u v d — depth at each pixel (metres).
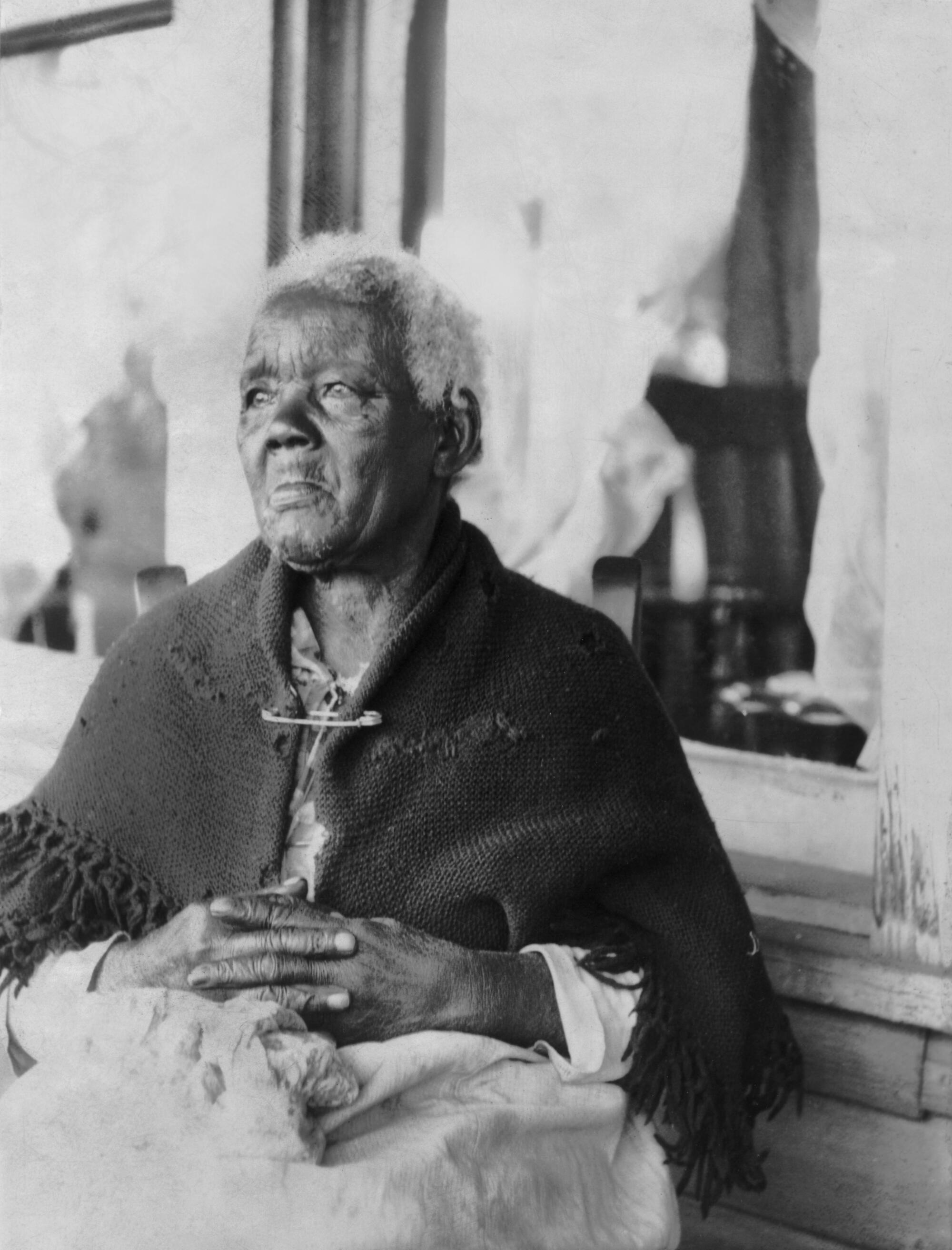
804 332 2.21
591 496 2.40
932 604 1.80
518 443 2.45
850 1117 1.90
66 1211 1.32
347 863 1.59
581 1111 1.53
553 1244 1.46
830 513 2.22
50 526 2.89
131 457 2.79
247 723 1.64
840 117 2.12
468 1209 1.38
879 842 1.87
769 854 2.29
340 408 1.54
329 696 1.65
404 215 2.50
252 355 1.59
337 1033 1.48
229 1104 1.34
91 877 1.64
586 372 2.39
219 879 1.62
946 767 1.80
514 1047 1.52
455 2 2.43
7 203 2.84
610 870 1.63
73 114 2.76
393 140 2.50
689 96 2.27
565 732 1.64
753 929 1.70
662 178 2.31
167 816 1.65
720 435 2.29
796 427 2.23
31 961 1.60
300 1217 1.31
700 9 2.24
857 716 2.22
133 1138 1.33
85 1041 1.40
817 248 2.19
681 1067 1.59
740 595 2.30
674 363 2.32
